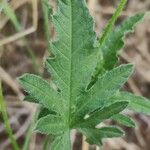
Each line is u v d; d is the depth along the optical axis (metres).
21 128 0.50
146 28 0.60
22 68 0.53
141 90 0.56
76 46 0.24
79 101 0.25
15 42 0.54
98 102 0.24
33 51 0.54
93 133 0.25
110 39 0.28
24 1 0.54
